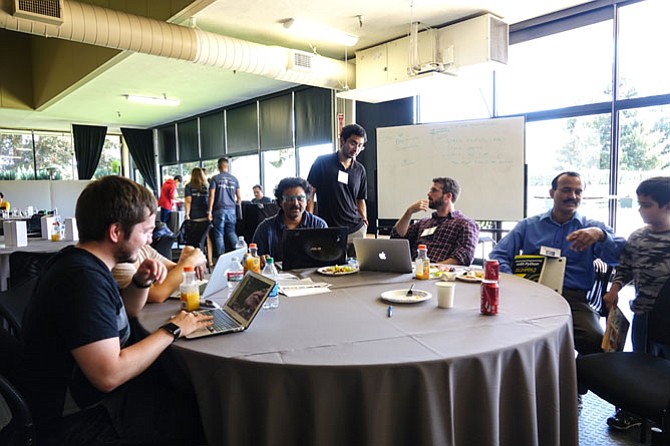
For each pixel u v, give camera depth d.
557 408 1.36
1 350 1.19
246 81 6.63
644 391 1.52
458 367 1.15
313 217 2.79
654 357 1.79
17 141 10.12
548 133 4.63
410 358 1.14
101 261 1.20
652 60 3.93
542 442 1.37
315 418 1.10
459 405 1.17
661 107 3.94
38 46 7.42
